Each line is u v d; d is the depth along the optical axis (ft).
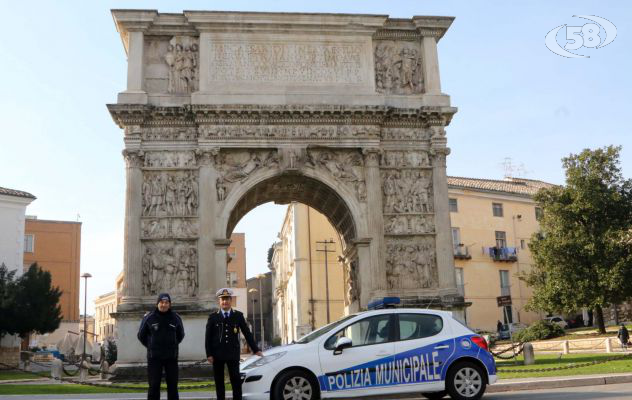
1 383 116.98
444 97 142.41
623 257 171.01
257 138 135.23
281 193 150.92
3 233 204.64
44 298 193.16
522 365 116.37
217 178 134.62
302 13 140.36
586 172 182.91
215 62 137.49
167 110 133.69
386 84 143.95
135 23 137.08
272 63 138.92
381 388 61.16
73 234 299.17
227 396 77.25
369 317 63.57
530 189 276.21
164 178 134.00
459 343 63.62
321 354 60.85
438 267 137.18
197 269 130.93
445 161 141.28
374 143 137.90
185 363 124.98
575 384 78.07
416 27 146.10
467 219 246.68
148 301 128.77
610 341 143.84
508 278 252.42
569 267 176.76
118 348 123.85
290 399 59.36
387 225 138.10
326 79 139.74
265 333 458.50
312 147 136.77
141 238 130.62
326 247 233.76
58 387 101.81
